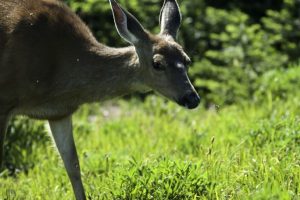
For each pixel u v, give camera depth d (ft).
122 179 51.11
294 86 80.74
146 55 52.31
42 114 54.19
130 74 53.01
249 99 82.89
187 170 50.78
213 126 70.03
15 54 52.39
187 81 52.01
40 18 53.31
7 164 63.87
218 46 94.99
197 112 80.48
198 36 93.61
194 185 50.47
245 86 84.28
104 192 51.98
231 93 84.17
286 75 82.43
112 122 75.77
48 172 60.75
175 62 52.01
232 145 61.11
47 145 67.00
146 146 65.72
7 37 52.60
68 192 55.52
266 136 60.08
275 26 93.04
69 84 53.57
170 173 50.83
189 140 64.59
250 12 100.89
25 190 57.06
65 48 53.47
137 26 52.13
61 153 55.01
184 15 94.43
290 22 94.84
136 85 53.31
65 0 87.61
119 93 53.98
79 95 53.93
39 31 52.95
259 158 54.70
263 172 51.72
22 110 53.88
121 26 51.90
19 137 67.00
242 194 48.80
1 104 52.85
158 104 82.28
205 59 89.97
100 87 53.67
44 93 53.31
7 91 52.65
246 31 91.45
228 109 79.10
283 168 51.98
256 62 89.25
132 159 57.62
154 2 92.94
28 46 52.60
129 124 75.20
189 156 59.41
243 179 51.42
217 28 94.79
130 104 85.40
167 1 55.93
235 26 92.79
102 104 86.28
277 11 100.78
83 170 59.67
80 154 63.46
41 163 63.16
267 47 90.94
